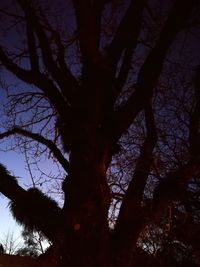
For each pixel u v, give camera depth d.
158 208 8.11
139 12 9.26
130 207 8.38
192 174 8.25
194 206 11.13
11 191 7.45
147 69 8.79
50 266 8.09
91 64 8.52
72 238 7.40
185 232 11.34
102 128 8.36
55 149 8.35
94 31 8.53
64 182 8.00
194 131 10.25
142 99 8.63
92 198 7.63
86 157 7.91
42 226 7.46
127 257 7.77
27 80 8.66
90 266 7.28
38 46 9.19
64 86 8.66
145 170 9.05
